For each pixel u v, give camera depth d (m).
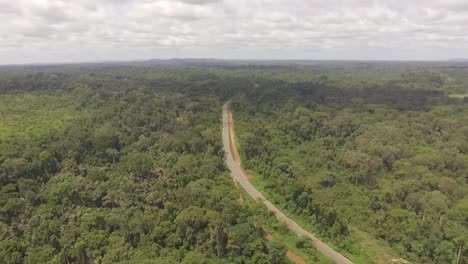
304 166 117.38
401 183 98.06
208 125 157.00
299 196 93.56
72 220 81.31
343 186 106.19
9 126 136.00
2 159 102.44
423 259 75.19
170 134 143.88
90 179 97.69
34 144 115.94
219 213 78.62
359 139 133.12
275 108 177.62
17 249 72.06
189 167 107.50
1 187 94.25
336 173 113.00
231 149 135.12
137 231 76.12
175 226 76.44
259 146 127.69
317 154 127.94
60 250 73.94
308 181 102.38
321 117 156.38
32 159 106.81
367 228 87.12
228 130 155.62
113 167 111.06
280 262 69.62
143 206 88.12
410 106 184.00
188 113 168.12
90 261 72.12
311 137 143.50
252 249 69.69
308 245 78.31
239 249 70.19
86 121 143.00
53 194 89.50
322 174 109.62
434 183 98.06
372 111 174.00
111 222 79.38
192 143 126.56
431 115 157.75
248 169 119.38
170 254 70.19
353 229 87.19
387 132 134.38
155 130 151.88
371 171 110.00
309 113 158.00
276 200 98.69
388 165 115.38
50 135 124.88
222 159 123.12
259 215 88.19
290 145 136.25
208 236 73.06
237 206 83.44
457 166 110.38
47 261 69.06
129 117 154.75
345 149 129.62
